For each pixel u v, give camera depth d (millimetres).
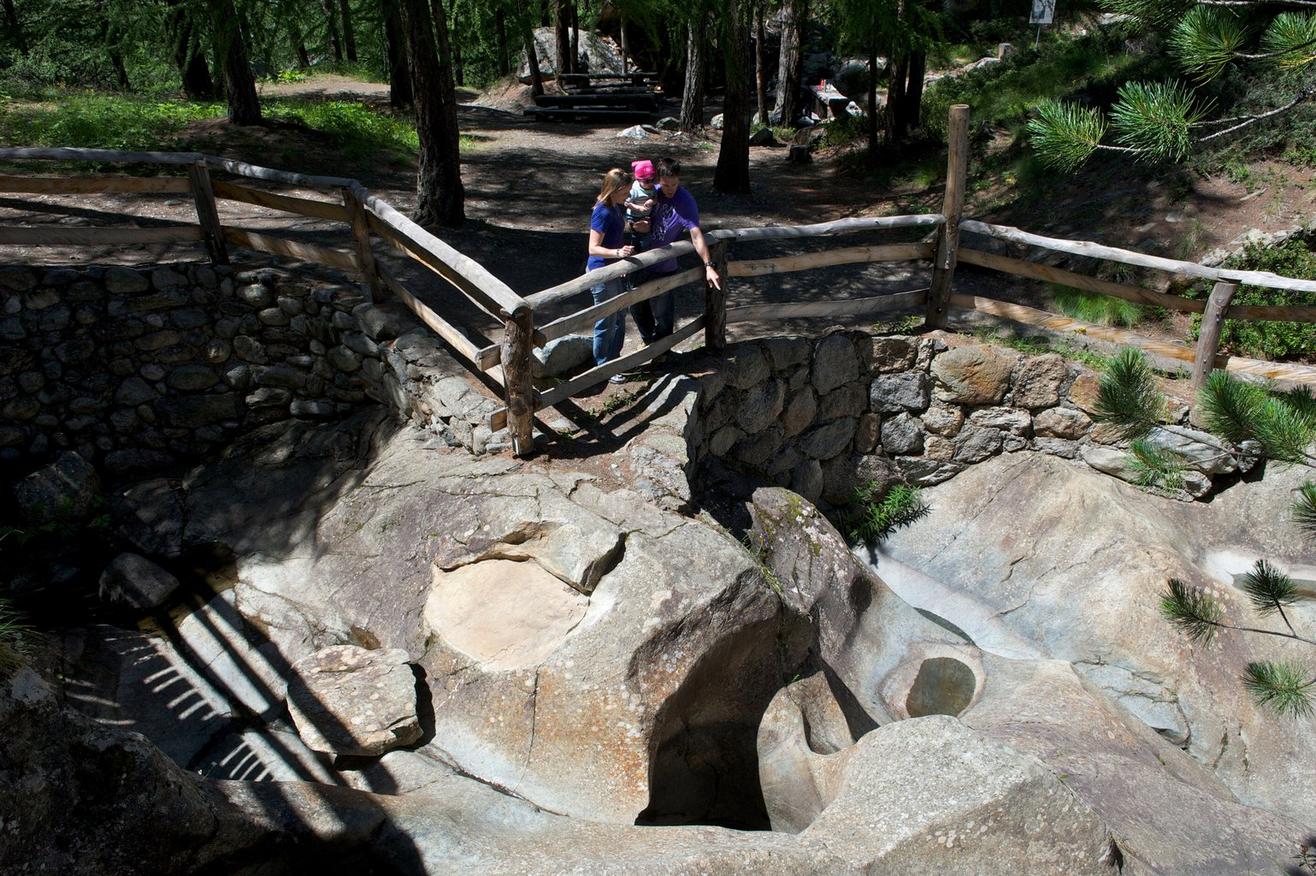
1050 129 3668
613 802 4355
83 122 12477
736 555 5113
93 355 7098
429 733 4812
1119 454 7355
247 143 13086
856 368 7730
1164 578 6578
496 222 11195
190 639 5668
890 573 7688
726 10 11562
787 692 5340
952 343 7695
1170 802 4918
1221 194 9672
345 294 7145
